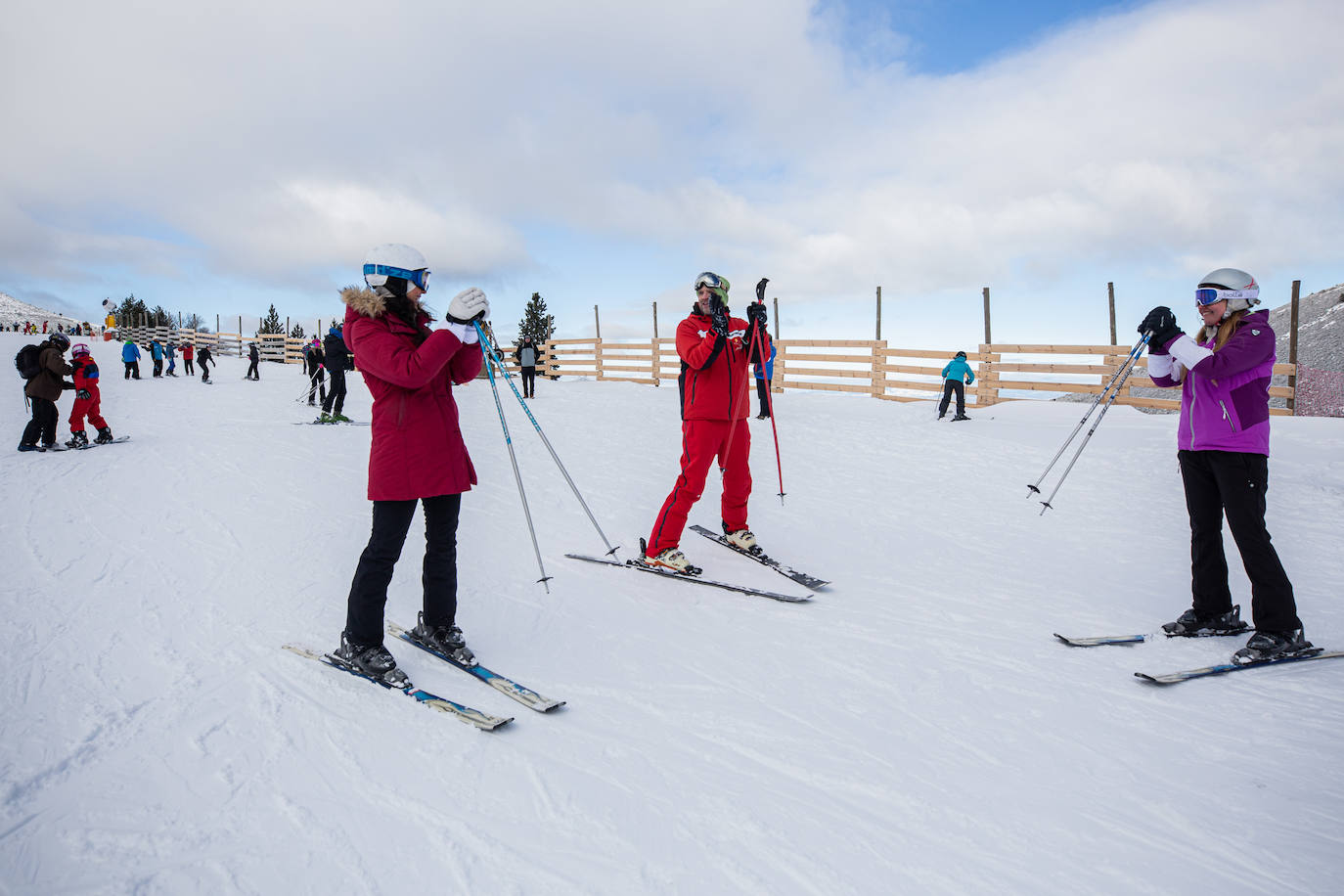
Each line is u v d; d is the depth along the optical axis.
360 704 2.53
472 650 3.07
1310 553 4.54
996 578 4.18
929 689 2.73
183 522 5.02
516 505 5.85
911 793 2.05
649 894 1.63
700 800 2.01
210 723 2.38
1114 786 2.08
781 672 2.88
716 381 4.09
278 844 1.79
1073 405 11.89
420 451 2.69
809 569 4.36
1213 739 2.34
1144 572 4.27
